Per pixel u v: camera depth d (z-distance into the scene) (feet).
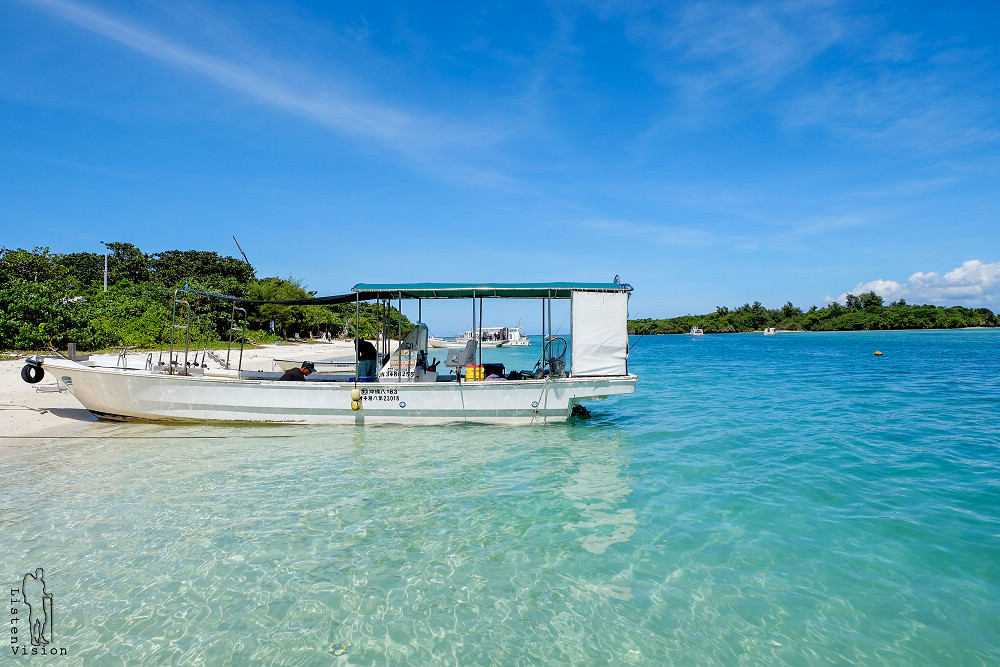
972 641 14.56
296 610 16.05
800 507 24.56
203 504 24.68
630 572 18.40
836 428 43.16
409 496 25.98
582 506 24.70
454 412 40.45
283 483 27.89
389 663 13.66
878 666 13.57
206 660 13.71
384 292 41.91
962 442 37.70
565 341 42.45
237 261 286.05
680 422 46.06
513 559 19.40
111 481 28.07
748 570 18.56
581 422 44.09
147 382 40.55
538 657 13.93
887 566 18.78
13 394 53.78
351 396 40.16
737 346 227.40
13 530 21.57
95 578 17.80
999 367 103.55
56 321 91.56
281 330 198.49
